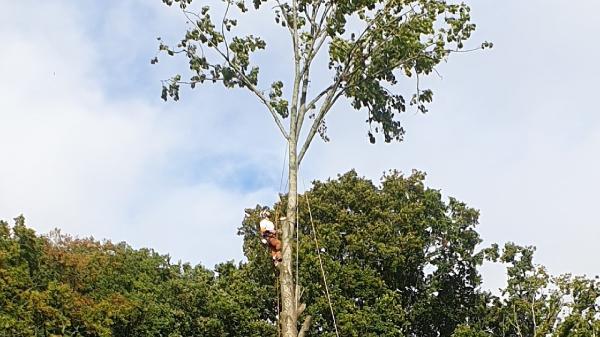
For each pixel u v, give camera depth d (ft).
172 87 79.00
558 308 144.15
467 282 160.86
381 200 160.97
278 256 64.90
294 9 73.36
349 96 75.41
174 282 150.51
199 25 76.74
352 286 147.23
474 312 158.51
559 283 145.38
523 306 148.25
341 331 140.67
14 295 130.62
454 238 158.20
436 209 162.81
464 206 163.43
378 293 148.97
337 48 71.31
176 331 146.41
